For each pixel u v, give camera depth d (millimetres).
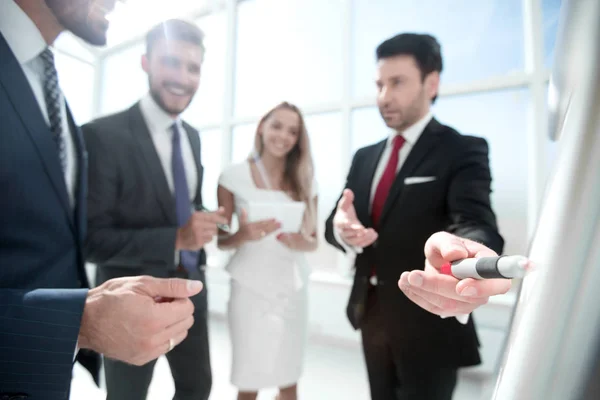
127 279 340
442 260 323
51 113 426
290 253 792
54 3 417
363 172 742
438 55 685
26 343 281
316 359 735
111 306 303
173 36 799
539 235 160
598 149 134
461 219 535
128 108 757
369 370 647
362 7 1113
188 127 828
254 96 968
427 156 638
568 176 145
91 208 623
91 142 679
